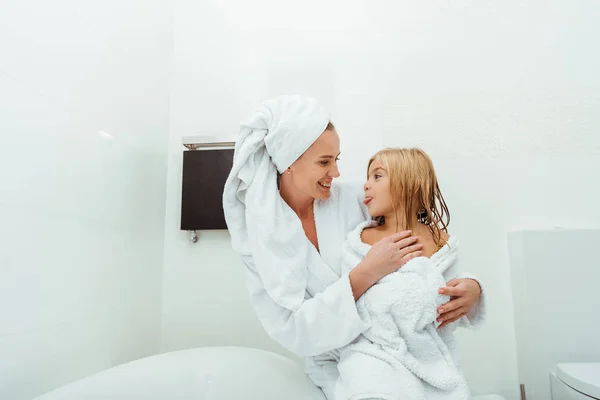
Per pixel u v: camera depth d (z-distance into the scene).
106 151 1.13
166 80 1.55
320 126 0.85
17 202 0.78
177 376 0.90
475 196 1.40
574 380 1.04
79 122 1.00
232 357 0.99
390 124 1.46
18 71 0.79
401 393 0.70
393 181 0.90
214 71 1.57
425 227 0.92
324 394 0.90
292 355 1.38
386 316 0.78
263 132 0.90
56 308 0.90
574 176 1.37
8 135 0.76
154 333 1.40
